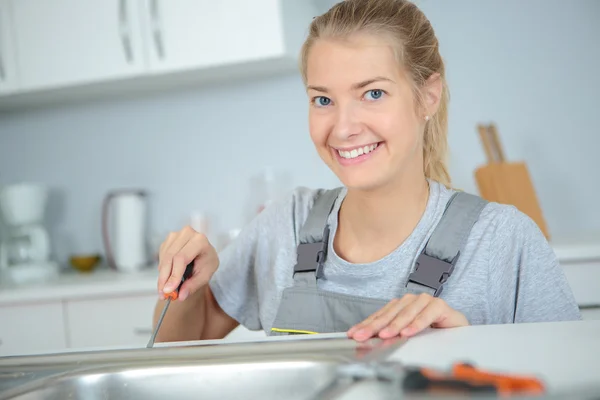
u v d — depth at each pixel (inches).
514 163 77.2
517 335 27.5
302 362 26.6
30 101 98.3
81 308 81.9
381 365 22.3
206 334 50.1
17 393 26.1
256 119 95.0
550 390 19.2
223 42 81.7
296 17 86.4
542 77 84.6
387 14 38.6
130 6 84.3
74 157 102.5
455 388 18.5
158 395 28.0
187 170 98.1
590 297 69.3
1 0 88.6
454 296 40.5
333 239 43.7
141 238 94.9
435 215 41.8
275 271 47.3
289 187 94.0
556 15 83.8
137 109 99.7
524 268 41.9
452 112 87.1
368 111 37.2
